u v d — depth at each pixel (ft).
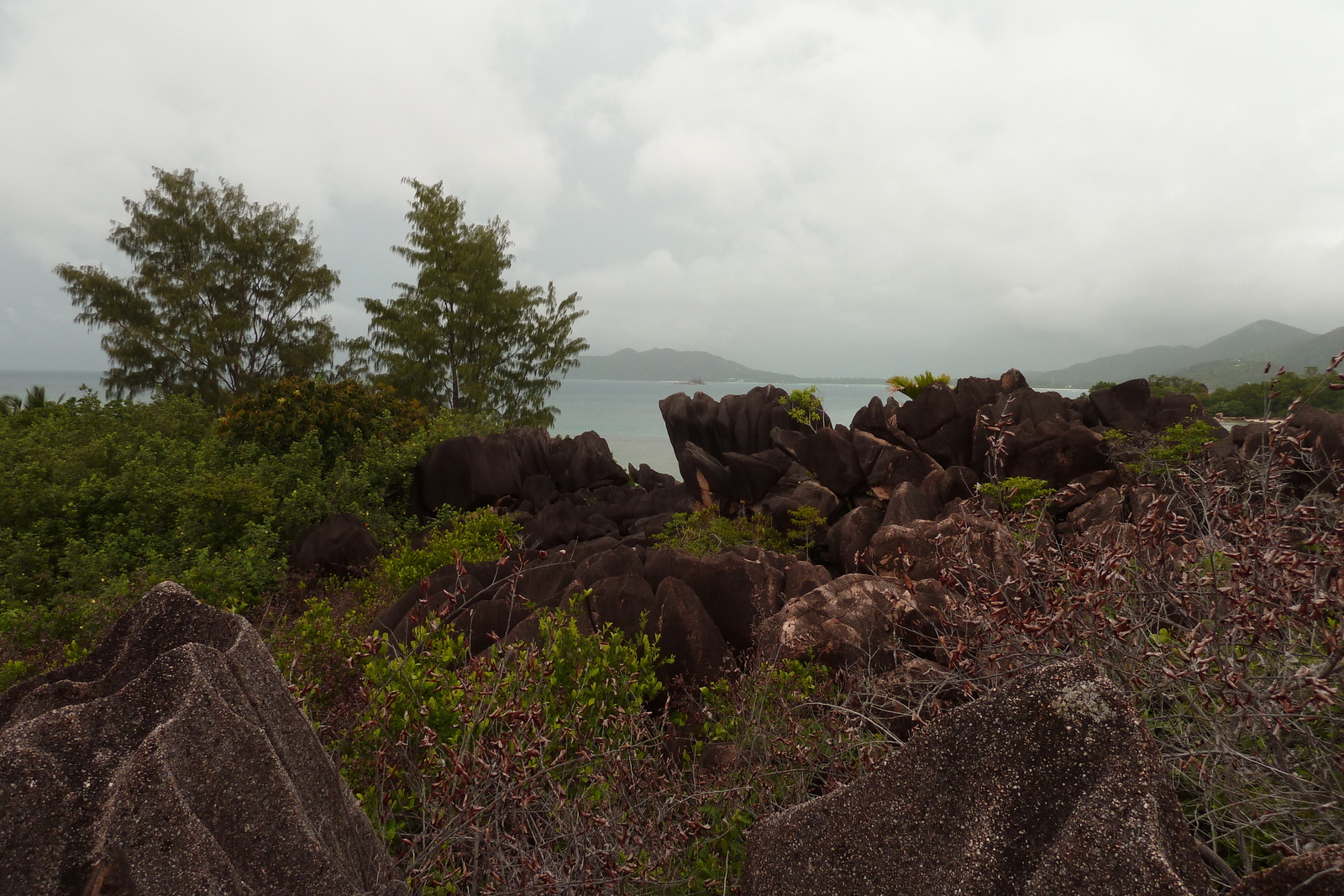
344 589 36.52
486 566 25.55
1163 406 48.93
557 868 8.58
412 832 10.63
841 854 6.96
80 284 107.96
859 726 11.36
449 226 105.19
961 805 6.28
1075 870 5.39
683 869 10.41
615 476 66.03
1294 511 8.92
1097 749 5.86
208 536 39.01
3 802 5.25
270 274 118.42
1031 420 48.44
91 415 62.23
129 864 5.24
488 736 9.95
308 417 53.26
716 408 66.39
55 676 7.50
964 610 10.23
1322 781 7.62
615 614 19.56
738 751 12.71
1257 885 5.75
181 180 112.78
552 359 109.19
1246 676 7.58
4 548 36.27
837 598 18.63
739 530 45.06
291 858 6.02
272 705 7.18
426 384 105.60
